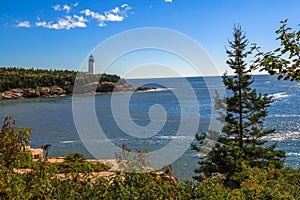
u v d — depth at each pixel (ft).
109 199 11.47
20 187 9.66
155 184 12.98
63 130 124.77
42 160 11.55
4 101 293.84
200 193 15.31
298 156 75.51
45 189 10.11
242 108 50.21
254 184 20.68
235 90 49.88
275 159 49.08
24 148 10.37
